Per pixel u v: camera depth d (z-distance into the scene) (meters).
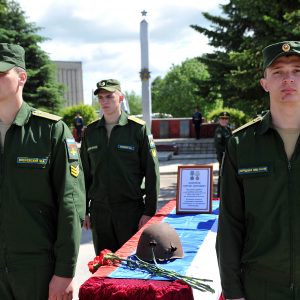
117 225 3.86
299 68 1.93
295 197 1.90
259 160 1.97
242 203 2.06
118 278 2.41
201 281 2.41
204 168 4.08
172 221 3.71
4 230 2.29
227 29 22.84
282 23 11.38
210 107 41.25
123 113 3.98
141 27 13.35
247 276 2.01
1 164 2.32
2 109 2.36
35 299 2.30
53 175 2.35
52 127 2.36
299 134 1.92
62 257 2.27
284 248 1.89
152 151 3.90
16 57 2.34
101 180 3.87
